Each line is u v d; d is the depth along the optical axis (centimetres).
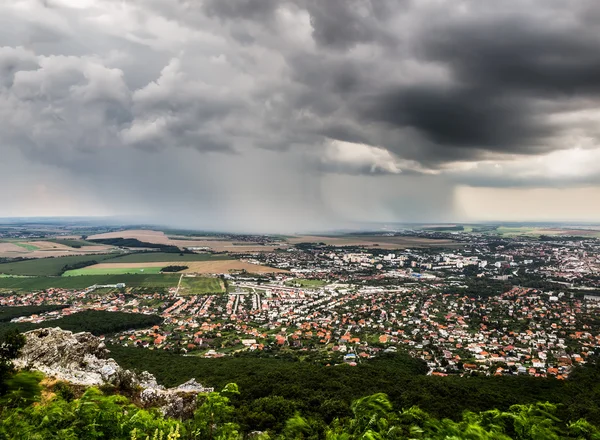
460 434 1203
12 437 1345
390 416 1361
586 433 1285
